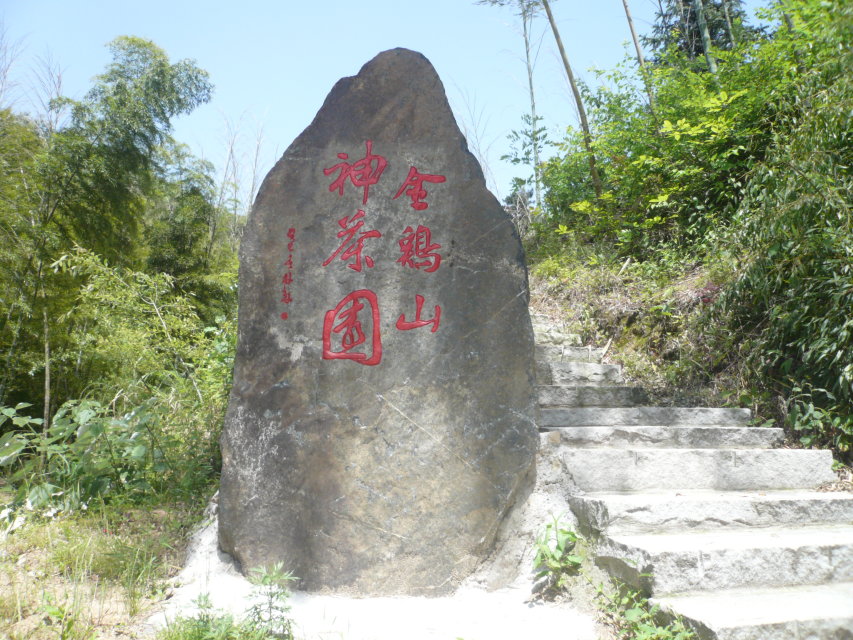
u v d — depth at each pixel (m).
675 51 9.09
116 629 2.80
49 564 3.36
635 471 3.71
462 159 3.81
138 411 4.54
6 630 2.71
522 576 3.28
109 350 6.66
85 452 4.34
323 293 3.68
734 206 6.45
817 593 2.85
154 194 10.32
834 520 3.52
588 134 8.39
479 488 3.38
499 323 3.60
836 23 2.72
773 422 4.55
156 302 5.59
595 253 7.53
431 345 3.58
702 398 5.02
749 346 4.95
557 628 2.82
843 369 4.04
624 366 5.63
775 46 6.37
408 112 3.88
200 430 4.68
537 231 9.38
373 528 3.33
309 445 3.47
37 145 7.71
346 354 3.59
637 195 7.66
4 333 7.26
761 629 2.45
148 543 3.61
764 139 6.30
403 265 3.70
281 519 3.41
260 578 2.96
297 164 3.84
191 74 9.10
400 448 3.44
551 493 3.57
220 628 2.61
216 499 3.91
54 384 7.70
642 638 2.53
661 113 7.68
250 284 3.70
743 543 3.02
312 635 2.79
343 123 3.88
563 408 4.65
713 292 5.44
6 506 4.13
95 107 7.87
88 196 7.60
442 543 3.30
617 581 3.00
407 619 2.96
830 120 4.43
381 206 3.77
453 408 3.49
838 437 4.19
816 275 4.38
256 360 3.62
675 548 2.87
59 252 7.26
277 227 3.76
